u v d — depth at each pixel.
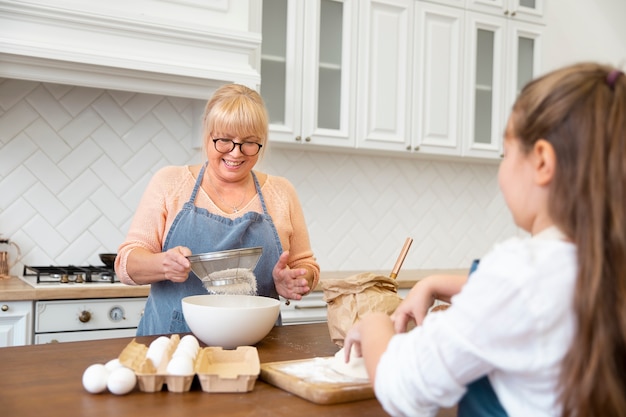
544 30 3.59
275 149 3.19
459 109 3.33
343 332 1.33
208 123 1.69
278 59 2.88
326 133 2.97
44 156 2.77
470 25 3.35
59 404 0.93
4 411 0.90
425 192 3.64
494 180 3.87
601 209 0.68
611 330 0.67
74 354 1.25
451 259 3.72
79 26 2.35
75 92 2.82
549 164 0.72
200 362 1.07
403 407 0.76
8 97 2.71
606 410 0.67
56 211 2.79
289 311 2.79
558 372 0.70
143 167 2.94
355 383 1.02
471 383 0.84
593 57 4.00
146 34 2.45
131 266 1.65
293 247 1.92
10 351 1.27
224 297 1.47
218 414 0.91
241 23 2.68
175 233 1.73
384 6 3.10
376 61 3.08
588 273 0.68
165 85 2.54
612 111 0.70
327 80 3.01
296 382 1.03
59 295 2.33
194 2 2.58
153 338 1.44
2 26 2.25
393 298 1.34
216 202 1.80
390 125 3.13
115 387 0.98
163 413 0.91
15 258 2.73
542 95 0.74
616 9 4.05
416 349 0.75
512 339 0.69
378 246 3.50
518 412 0.74
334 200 3.37
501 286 0.69
